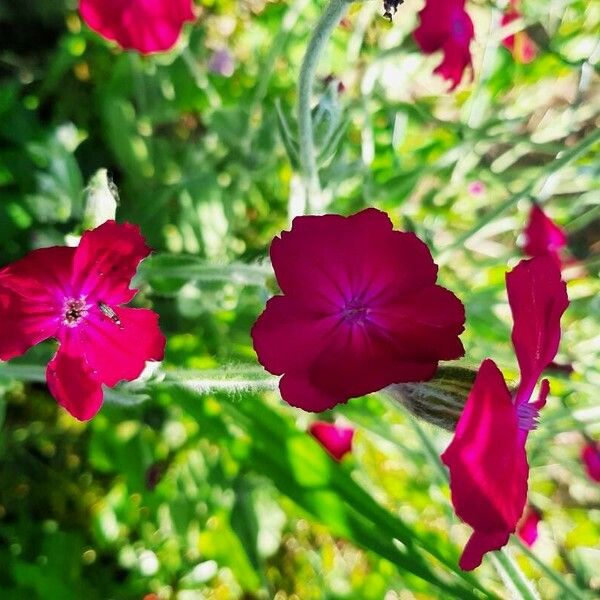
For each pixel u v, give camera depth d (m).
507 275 0.10
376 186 0.24
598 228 0.33
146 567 0.21
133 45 0.16
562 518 0.28
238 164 0.26
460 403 0.11
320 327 0.11
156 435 0.22
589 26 0.30
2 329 0.12
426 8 0.20
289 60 0.28
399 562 0.16
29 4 0.25
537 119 0.33
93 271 0.12
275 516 0.23
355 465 0.24
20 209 0.20
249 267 0.15
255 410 0.17
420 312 0.11
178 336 0.20
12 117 0.21
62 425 0.22
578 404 0.26
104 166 0.25
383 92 0.27
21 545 0.20
